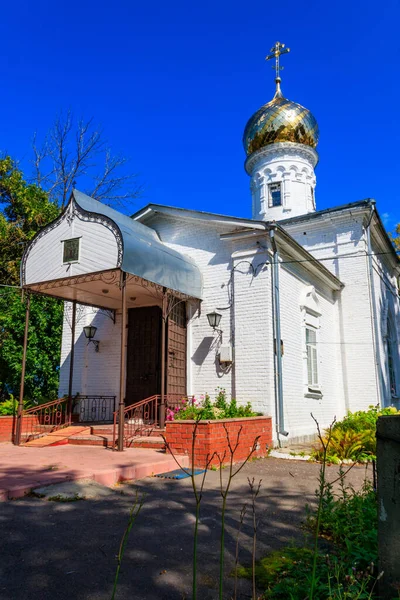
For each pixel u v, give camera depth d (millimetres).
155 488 6895
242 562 4184
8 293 18906
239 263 12531
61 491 6184
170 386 12070
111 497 6250
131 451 9438
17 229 20594
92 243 10500
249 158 22547
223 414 10945
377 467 3359
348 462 9719
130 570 3910
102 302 13430
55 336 17750
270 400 11406
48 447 10281
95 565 3969
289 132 21672
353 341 16500
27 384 17344
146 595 3512
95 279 10609
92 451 9453
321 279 15641
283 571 3926
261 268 12148
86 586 3594
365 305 16500
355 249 16922
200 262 13352
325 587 3303
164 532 4871
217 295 12828
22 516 5168
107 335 14328
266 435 10891
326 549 4469
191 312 13047
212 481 7535
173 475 7742
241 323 12164
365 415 13156
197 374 12594
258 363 11719
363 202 16703
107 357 14180
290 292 13414
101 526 4969
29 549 4234
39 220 20750
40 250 11328
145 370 13266
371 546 4133
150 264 10883
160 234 14242
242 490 6941
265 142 22016
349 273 16938
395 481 3260
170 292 11859
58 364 17750
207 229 13477
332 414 15578
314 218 17625
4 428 11594
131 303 13438
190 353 12812
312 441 13234
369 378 16047
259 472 8484
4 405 14016
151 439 10148
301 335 13773
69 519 5164
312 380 14156
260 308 11953
